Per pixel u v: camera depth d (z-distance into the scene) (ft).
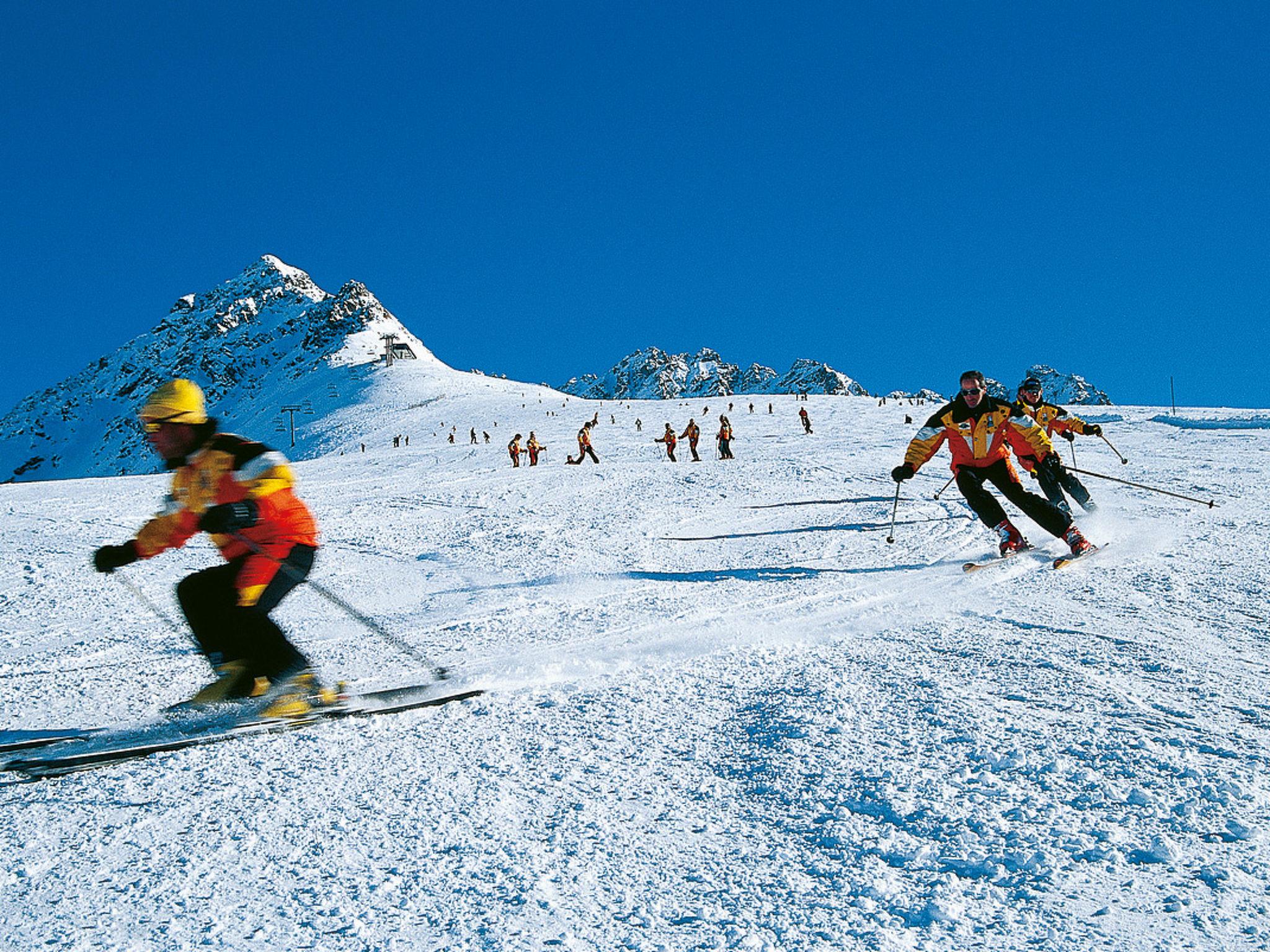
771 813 7.51
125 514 44.19
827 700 10.49
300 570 11.07
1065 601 16.61
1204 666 11.60
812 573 21.68
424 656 14.29
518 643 15.12
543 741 9.45
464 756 9.00
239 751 9.24
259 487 10.69
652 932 5.60
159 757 9.12
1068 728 9.11
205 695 10.76
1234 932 5.34
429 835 7.13
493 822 7.38
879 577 20.81
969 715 9.66
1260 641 13.08
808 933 5.53
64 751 9.32
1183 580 18.16
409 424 281.33
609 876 6.40
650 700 10.99
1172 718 9.41
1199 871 6.10
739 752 9.06
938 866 6.38
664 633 15.38
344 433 307.78
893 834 6.92
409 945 5.50
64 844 7.10
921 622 15.48
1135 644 12.96
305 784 8.27
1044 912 5.66
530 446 99.25
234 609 10.65
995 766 8.18
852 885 6.13
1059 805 7.25
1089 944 5.27
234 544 10.78
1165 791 7.41
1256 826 6.69
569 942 5.49
